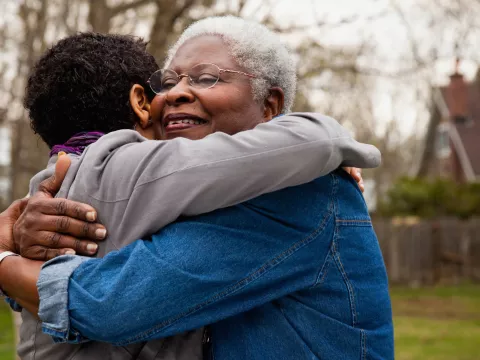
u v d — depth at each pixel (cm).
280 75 203
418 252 1518
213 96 191
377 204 1797
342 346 179
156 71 203
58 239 171
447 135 3038
